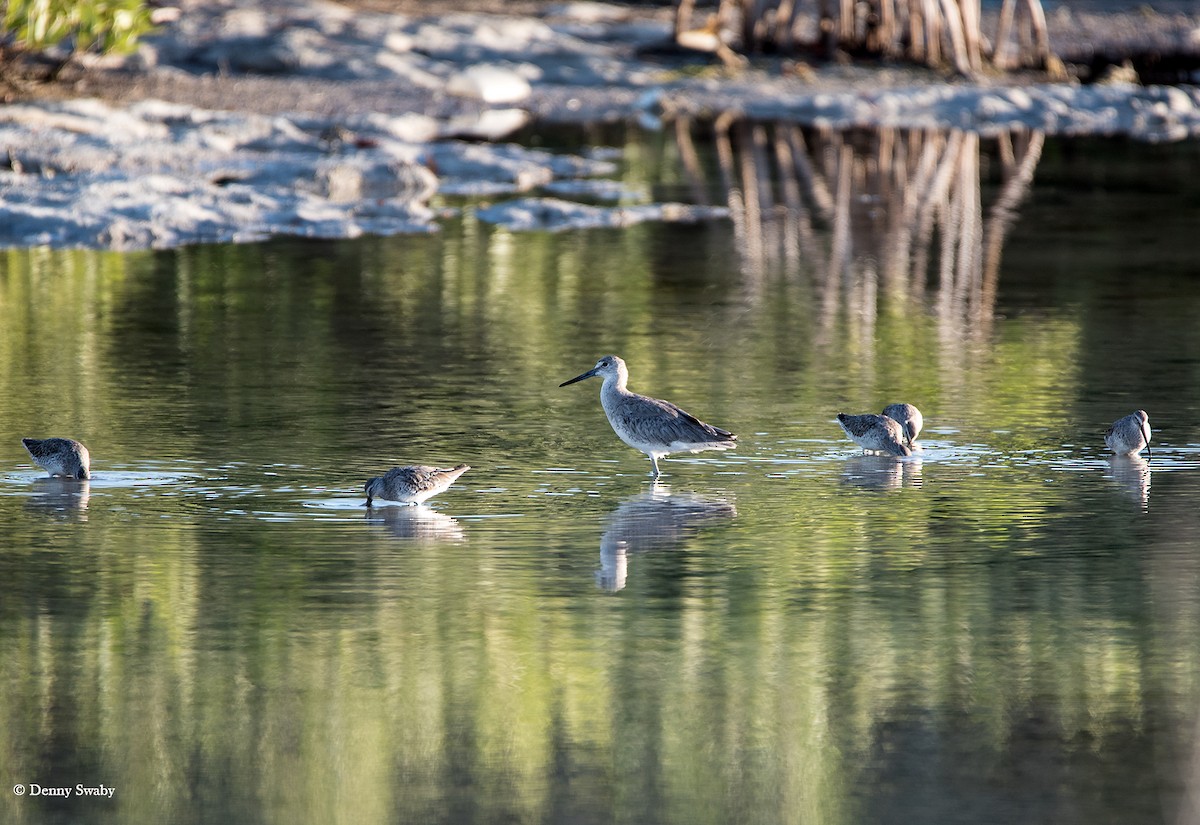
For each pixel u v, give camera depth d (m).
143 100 37.19
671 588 12.11
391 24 47.44
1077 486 14.77
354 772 9.42
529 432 16.64
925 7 46.72
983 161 36.12
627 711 10.11
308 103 39.16
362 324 21.31
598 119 40.62
